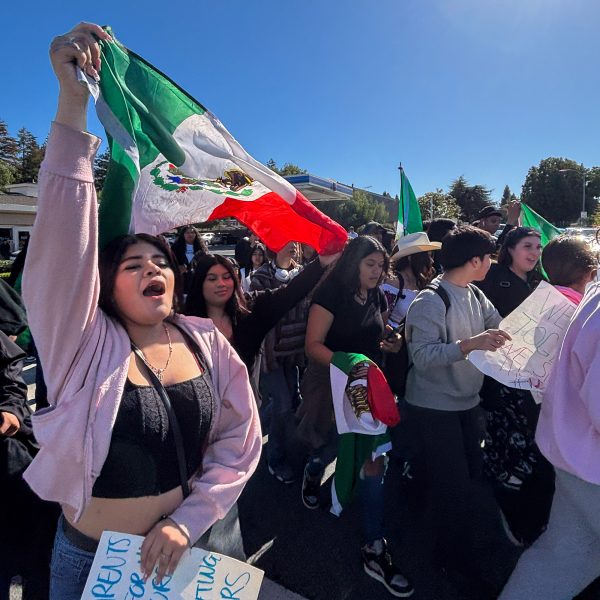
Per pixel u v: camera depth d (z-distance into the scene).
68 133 1.16
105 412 1.22
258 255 5.73
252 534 2.86
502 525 2.88
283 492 3.31
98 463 1.21
